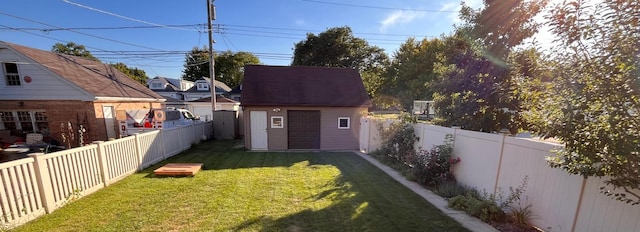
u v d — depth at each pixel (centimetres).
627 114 188
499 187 396
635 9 192
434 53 2364
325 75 1156
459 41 715
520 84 337
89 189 448
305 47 3294
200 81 3198
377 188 507
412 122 711
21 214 327
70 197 405
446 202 432
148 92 1574
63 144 988
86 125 1012
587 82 211
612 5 206
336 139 1058
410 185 530
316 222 348
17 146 760
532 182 337
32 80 981
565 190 294
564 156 256
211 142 1183
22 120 1006
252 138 1009
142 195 444
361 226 339
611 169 215
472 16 692
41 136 861
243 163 738
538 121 262
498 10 611
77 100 1002
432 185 523
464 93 621
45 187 361
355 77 1176
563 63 245
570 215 289
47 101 993
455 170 515
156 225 333
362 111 1062
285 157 849
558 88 240
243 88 1028
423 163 544
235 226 333
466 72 635
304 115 1030
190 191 469
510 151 375
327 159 822
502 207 381
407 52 2877
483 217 358
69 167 405
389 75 3041
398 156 717
